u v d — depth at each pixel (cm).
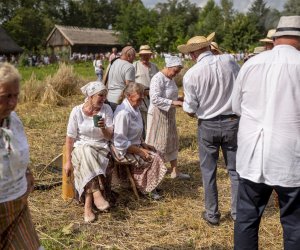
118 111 498
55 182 573
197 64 434
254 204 331
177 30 5425
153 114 573
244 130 322
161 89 567
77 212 486
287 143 304
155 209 496
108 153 493
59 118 1035
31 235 281
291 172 307
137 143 520
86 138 480
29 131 877
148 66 704
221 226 456
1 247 273
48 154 709
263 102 311
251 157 317
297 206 315
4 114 255
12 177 265
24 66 4662
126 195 529
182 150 741
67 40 6581
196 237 432
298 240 317
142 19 6072
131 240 425
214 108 429
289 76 302
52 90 1263
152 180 510
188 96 438
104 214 478
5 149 259
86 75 2691
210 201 454
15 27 6712
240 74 325
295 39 311
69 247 410
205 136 442
